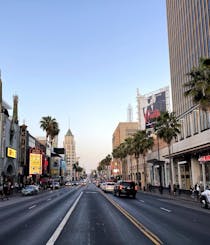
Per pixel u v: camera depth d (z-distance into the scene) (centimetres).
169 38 7850
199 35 5784
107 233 1187
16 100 6775
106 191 5134
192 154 4581
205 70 2927
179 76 6950
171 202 3055
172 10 7612
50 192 5684
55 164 13788
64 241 1032
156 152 7131
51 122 8644
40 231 1245
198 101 2914
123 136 14950
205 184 4125
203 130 4281
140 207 2355
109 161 19450
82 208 2261
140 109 10250
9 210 2191
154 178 7444
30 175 7681
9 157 5775
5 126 5578
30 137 8106
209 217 1756
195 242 1013
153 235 1138
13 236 1134
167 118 4841
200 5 5741
